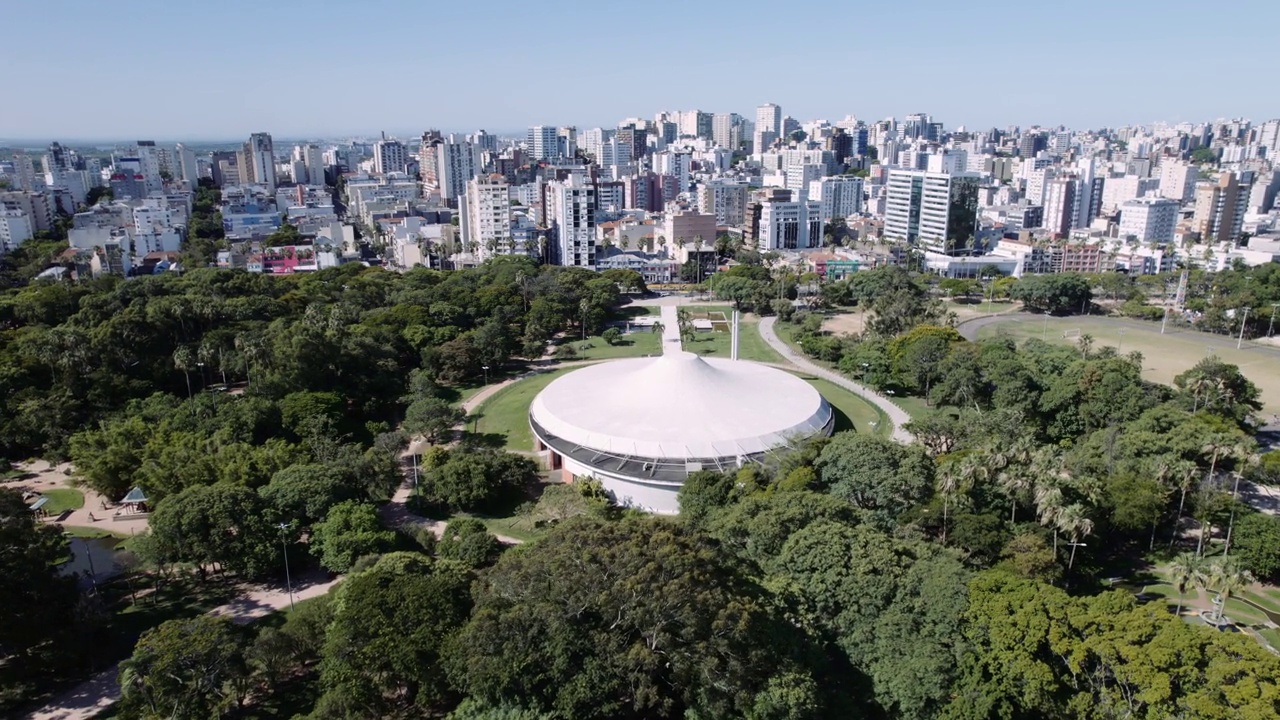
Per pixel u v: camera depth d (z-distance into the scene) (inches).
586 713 2689.5
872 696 2955.2
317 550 4141.2
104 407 6117.1
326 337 6727.4
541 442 5915.4
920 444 5177.2
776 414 5753.0
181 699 2847.0
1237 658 2564.0
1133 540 4623.5
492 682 2699.3
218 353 6983.3
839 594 3198.8
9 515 3567.9
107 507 5009.8
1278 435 6299.2
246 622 3774.6
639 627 2807.6
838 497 4119.1
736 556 3521.2
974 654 2891.2
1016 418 5457.7
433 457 5383.9
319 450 5132.9
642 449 5241.1
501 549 4355.3
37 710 3191.4
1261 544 4092.0
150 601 3978.8
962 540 3971.5
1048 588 2974.9
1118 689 2711.6
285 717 3041.3
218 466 4756.4
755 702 2709.2
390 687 2984.7
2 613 3221.0
